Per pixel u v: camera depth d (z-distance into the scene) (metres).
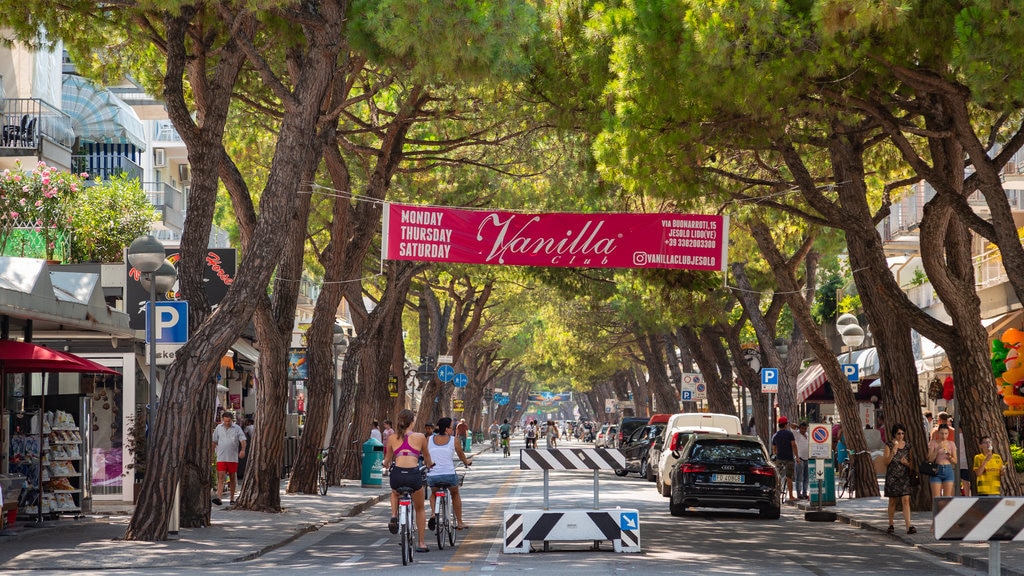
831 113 25.17
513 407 198.75
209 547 22.58
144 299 34.22
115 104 60.44
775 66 20.84
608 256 30.33
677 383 79.38
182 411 23.69
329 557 22.05
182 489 26.92
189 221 26.20
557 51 28.20
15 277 24.17
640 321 64.50
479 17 22.36
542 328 101.81
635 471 57.00
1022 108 21.12
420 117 34.09
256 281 24.02
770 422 46.12
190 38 28.06
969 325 27.05
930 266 26.72
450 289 69.12
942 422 27.84
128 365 33.03
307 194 31.95
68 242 40.72
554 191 40.84
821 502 33.03
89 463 31.47
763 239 37.97
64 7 26.67
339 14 24.47
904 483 26.44
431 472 23.45
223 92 26.27
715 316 49.41
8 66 50.69
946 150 26.12
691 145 25.03
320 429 40.41
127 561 20.44
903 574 19.22
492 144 35.53
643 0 22.41
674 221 30.47
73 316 26.05
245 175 43.12
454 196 43.28
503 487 47.66
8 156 47.72
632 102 24.28
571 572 18.84
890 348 31.73
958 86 22.42
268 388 31.91
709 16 21.08
